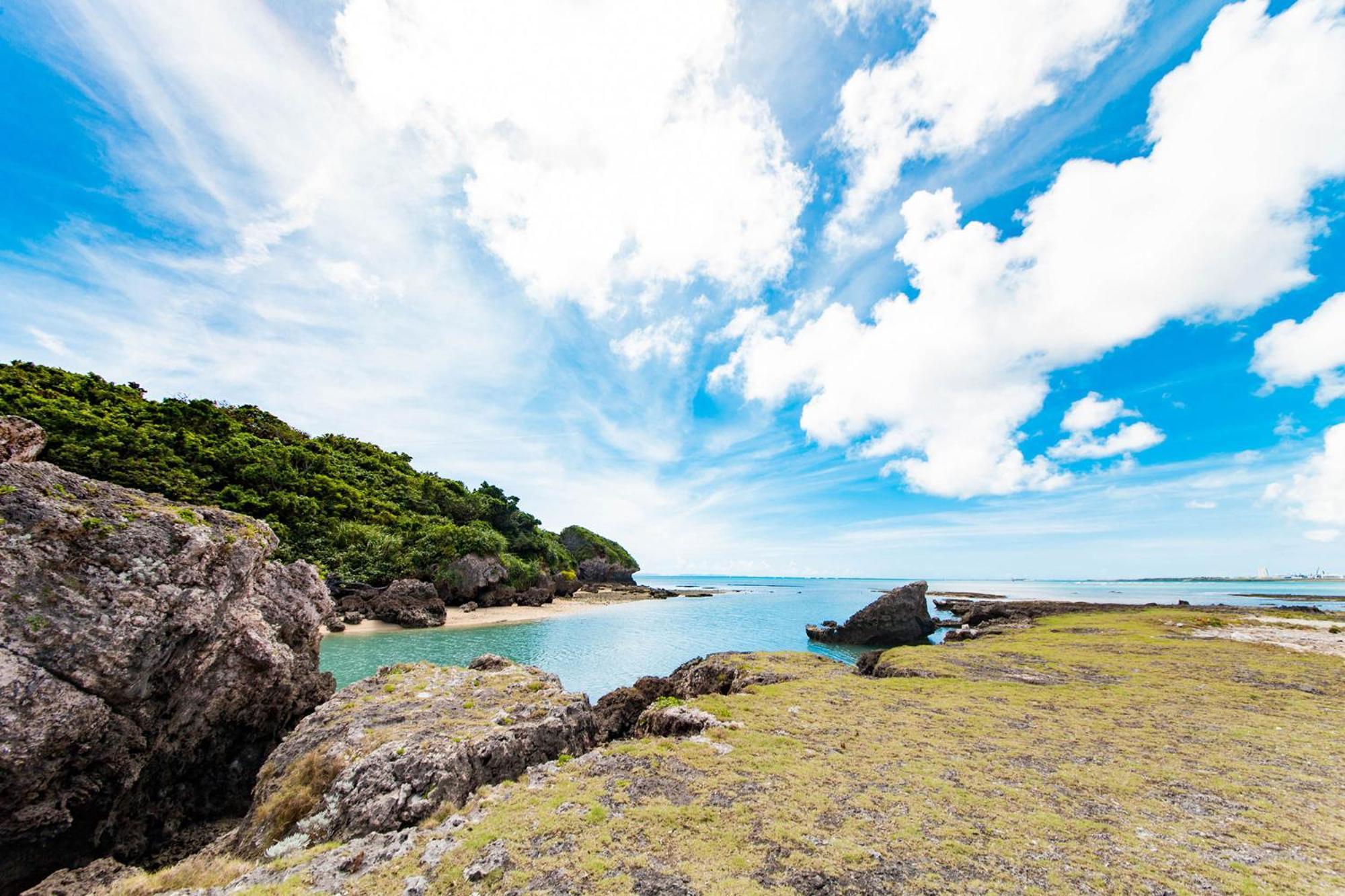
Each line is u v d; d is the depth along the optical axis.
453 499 91.81
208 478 59.62
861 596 134.25
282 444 80.81
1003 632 39.09
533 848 8.21
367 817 10.03
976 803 9.63
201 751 15.37
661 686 23.84
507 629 54.47
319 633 21.38
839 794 10.02
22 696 10.62
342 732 13.59
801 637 53.38
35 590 11.41
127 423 60.84
